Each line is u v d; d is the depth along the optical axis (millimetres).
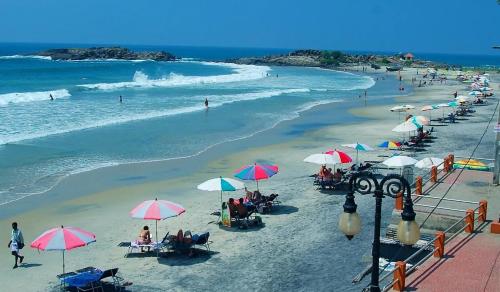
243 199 21406
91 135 36812
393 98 68000
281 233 18844
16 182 25234
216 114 48781
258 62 192375
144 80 88688
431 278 12797
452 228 16875
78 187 24766
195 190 24516
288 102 60312
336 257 16609
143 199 23078
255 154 32281
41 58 174250
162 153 32156
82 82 82500
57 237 13945
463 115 48500
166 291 14461
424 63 184250
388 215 20375
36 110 47438
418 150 32562
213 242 18062
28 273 15656
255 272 15617
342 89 81312
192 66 154625
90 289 14250
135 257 16906
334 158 23781
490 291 12055
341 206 21859
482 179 21844
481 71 135625
